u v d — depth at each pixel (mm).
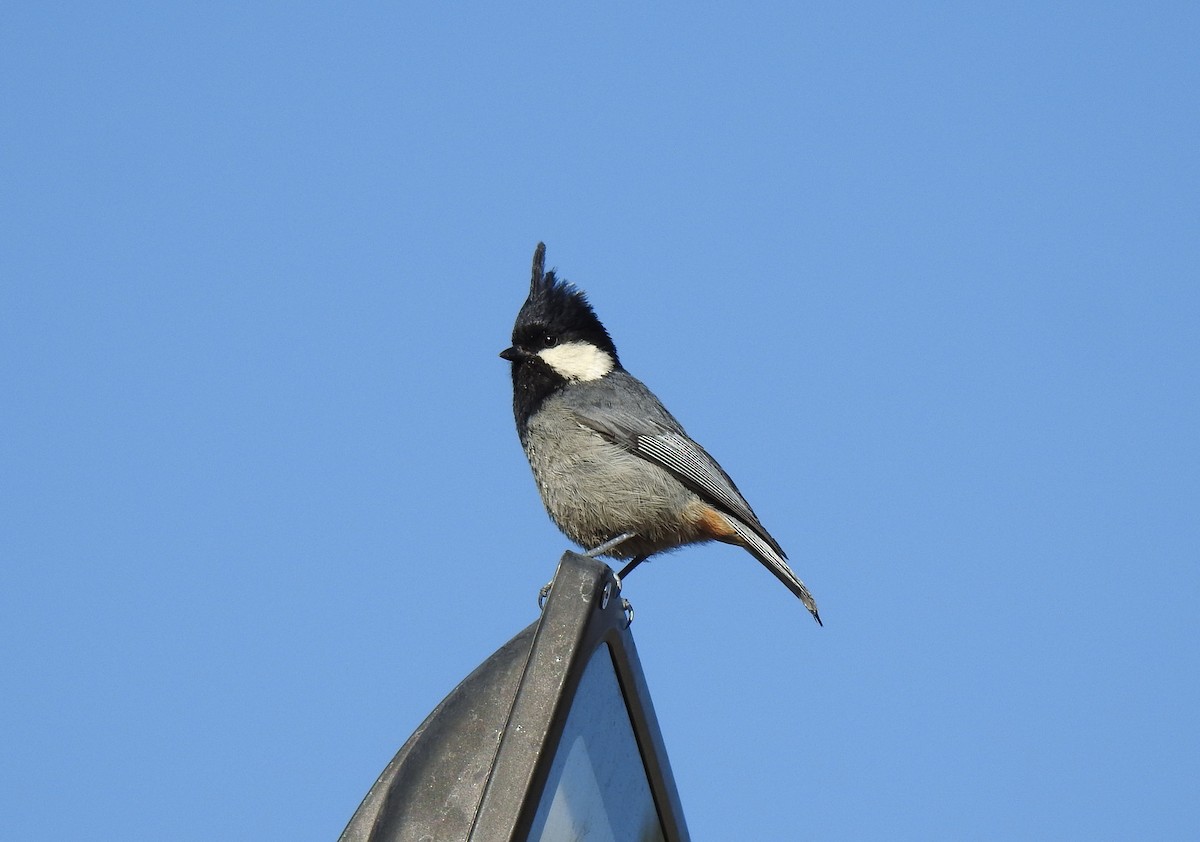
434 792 5930
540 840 5805
